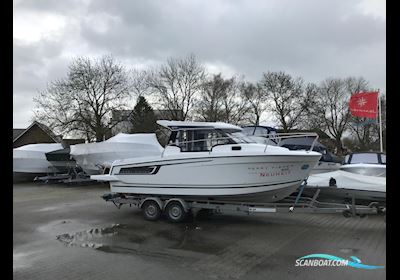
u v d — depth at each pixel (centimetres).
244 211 762
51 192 1444
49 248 616
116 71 3403
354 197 736
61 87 3259
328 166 1064
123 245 634
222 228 767
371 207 722
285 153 734
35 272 498
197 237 690
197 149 827
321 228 766
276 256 569
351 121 4909
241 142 805
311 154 752
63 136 3259
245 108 4666
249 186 760
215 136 821
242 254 580
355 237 689
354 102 1867
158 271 501
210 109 4247
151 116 3738
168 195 832
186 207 805
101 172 1510
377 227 776
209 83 4266
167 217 822
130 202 871
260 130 1512
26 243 649
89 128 3250
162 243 646
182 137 848
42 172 1833
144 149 1473
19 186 1689
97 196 1309
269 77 4822
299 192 785
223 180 774
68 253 586
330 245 632
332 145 5044
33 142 4334
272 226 790
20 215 920
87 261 545
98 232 731
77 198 1254
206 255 575
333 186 785
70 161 1728
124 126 3675
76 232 731
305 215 910
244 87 4731
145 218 847
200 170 793
